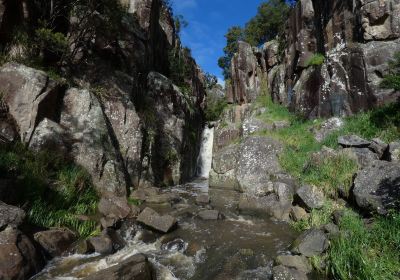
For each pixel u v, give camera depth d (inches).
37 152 398.0
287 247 300.8
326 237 276.1
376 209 293.6
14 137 394.3
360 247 240.7
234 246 308.5
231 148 650.8
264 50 1037.8
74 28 568.7
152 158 626.5
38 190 338.0
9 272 222.4
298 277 232.4
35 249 258.5
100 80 590.2
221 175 623.2
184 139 799.7
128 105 585.0
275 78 917.8
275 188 444.5
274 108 845.2
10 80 421.4
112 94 585.3
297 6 824.3
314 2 756.6
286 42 916.6
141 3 838.5
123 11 603.5
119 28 620.1
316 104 651.5
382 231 255.6
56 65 530.9
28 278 238.8
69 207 362.6
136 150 562.3
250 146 594.2
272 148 573.6
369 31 557.9
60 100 476.1
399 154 358.6
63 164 418.0
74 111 477.7
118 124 555.8
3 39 470.3
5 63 439.5
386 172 323.9
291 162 518.0
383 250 235.1
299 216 370.9
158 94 770.8
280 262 255.6
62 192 372.2
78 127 467.2
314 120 634.8
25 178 338.0
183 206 463.8
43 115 433.7
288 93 828.0
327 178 402.0
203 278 254.2
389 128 449.1
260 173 547.8
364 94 550.6
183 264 279.6
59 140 427.2
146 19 826.8
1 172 326.0
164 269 268.2
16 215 256.8
